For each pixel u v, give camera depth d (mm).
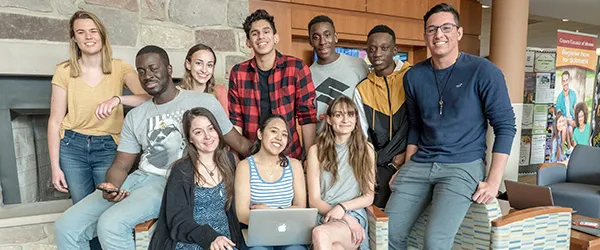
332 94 2314
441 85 1859
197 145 1647
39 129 2592
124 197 1659
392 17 3889
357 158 1893
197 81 2172
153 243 1580
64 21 2283
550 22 7477
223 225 1676
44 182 2643
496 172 1751
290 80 2062
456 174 1807
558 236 1929
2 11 2119
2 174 2377
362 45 3910
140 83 1790
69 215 1633
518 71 4055
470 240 1889
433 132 1900
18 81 2297
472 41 4656
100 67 1904
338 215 1776
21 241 2246
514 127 1771
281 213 1593
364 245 1841
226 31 2809
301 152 2180
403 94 2141
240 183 1784
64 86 1885
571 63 4867
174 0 2615
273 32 2025
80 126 1908
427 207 2037
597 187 3182
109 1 2385
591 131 5375
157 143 1736
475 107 1803
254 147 1907
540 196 2133
